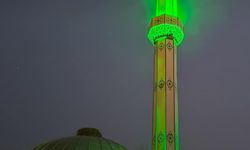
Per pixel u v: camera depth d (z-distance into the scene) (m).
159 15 42.31
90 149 25.00
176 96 38.69
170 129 36.62
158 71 39.78
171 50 40.66
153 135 37.47
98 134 28.34
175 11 43.38
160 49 40.91
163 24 41.28
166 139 36.09
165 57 40.06
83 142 25.61
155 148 36.56
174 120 37.22
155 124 37.53
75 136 26.86
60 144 25.48
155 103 38.59
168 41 41.00
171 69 39.56
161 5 43.53
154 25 42.03
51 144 25.73
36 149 26.34
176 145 36.41
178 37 41.94
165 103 37.69
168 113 37.25
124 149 27.05
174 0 43.97
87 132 28.05
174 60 40.38
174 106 37.88
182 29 42.50
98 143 25.86
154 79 40.09
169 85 38.62
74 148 24.92
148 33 43.09
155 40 42.09
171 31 41.22
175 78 39.56
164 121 36.91
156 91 39.00
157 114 37.78
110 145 26.28
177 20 42.00
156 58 40.84
